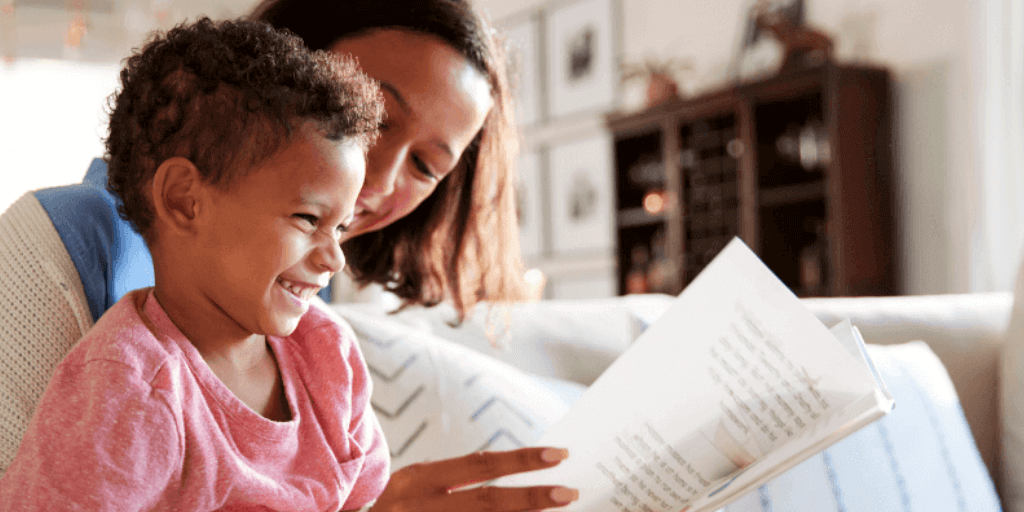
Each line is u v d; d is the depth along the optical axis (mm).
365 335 1010
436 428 939
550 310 1362
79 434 386
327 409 524
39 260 579
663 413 565
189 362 444
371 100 480
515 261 1061
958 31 3455
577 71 5195
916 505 1000
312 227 436
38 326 562
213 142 412
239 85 419
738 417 541
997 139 3262
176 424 413
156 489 400
